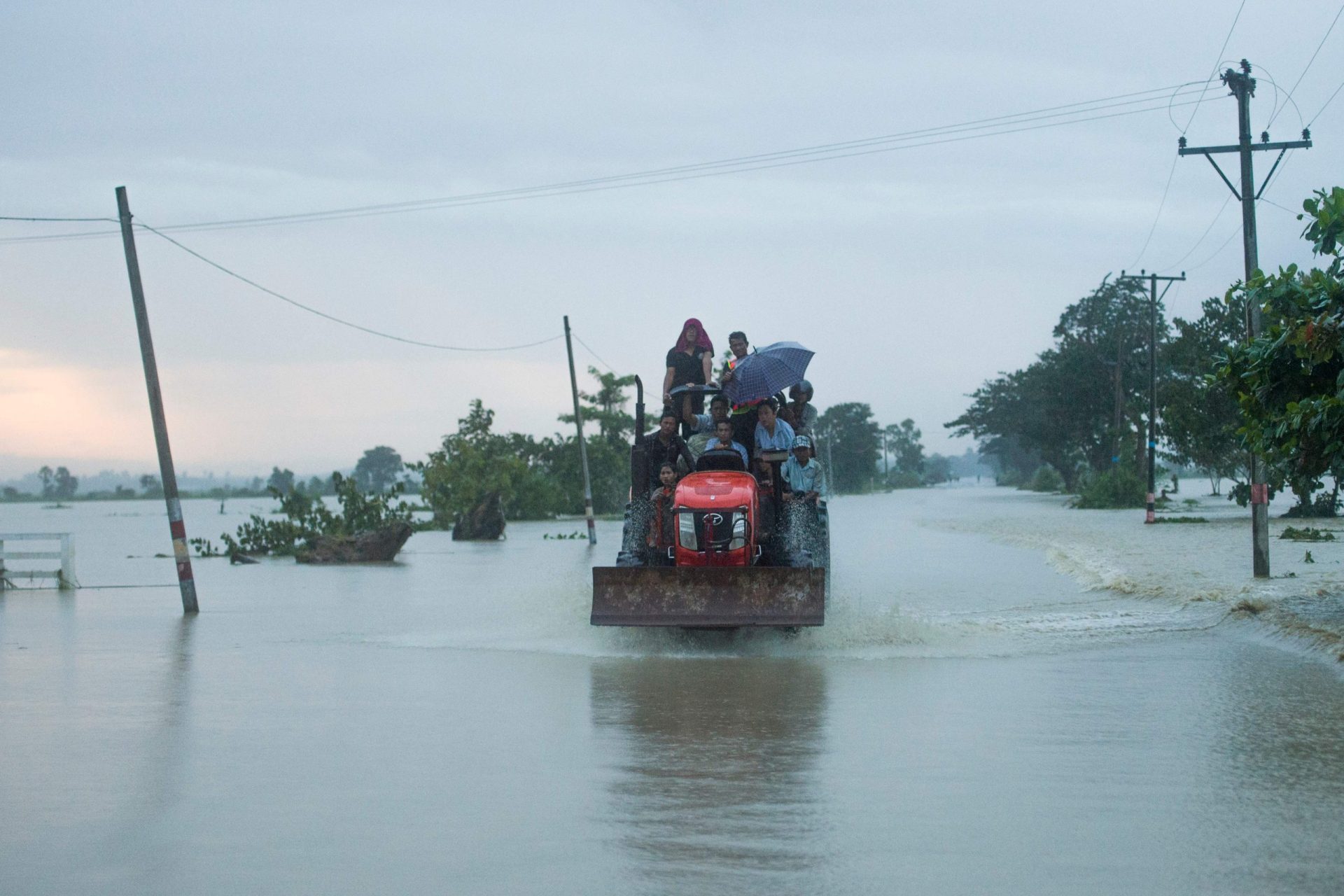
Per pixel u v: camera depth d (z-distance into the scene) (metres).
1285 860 5.39
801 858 5.48
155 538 58.62
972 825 5.94
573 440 66.00
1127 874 5.23
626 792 6.64
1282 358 12.93
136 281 18.91
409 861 5.50
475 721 8.66
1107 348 77.38
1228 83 18.98
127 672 11.36
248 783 6.96
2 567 22.80
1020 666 10.93
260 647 13.15
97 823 6.16
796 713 8.76
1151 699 9.20
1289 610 13.36
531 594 18.53
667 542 13.05
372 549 29.55
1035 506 67.19
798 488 13.41
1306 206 12.53
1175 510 54.62
